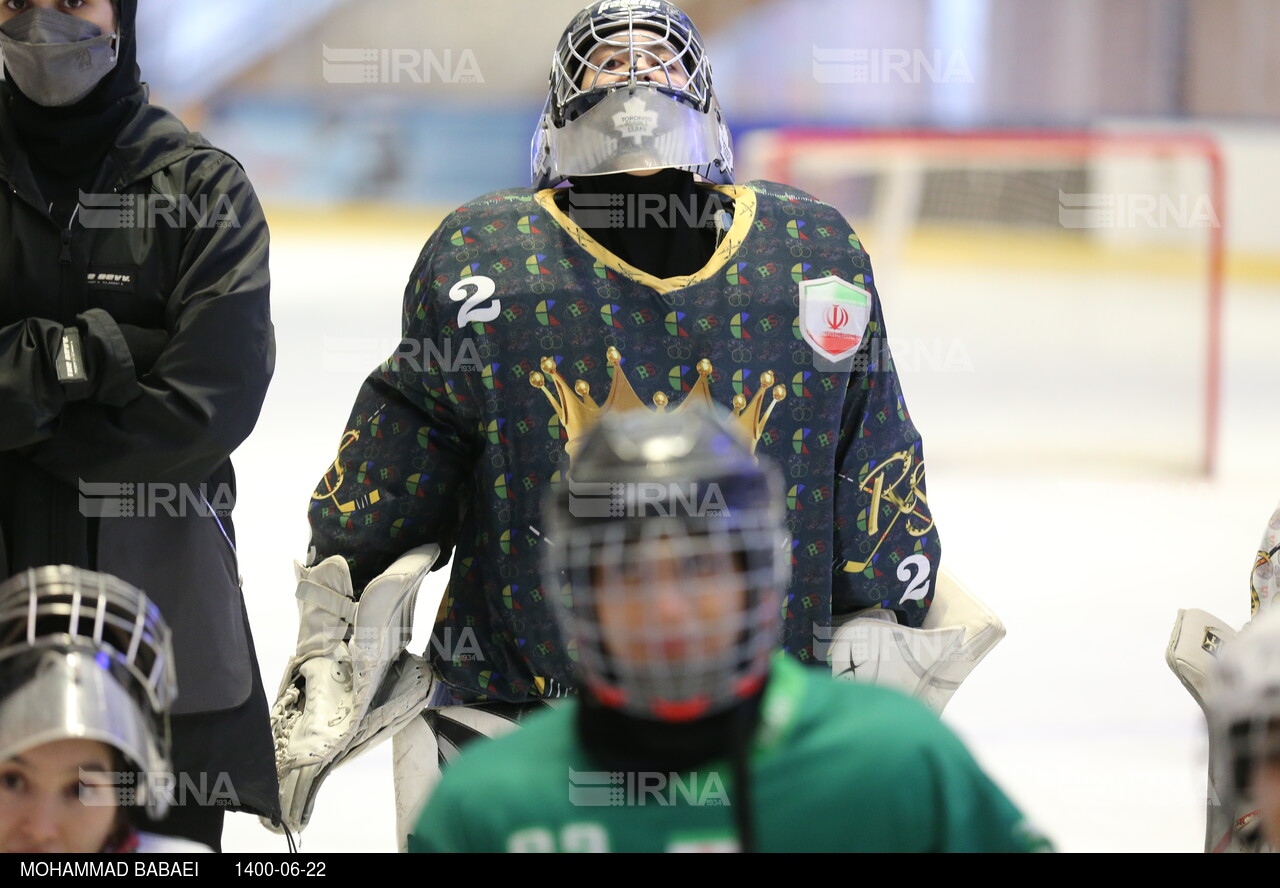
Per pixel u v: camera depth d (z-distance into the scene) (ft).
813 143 72.79
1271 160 82.07
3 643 9.04
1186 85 93.25
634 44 13.94
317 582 14.33
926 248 78.18
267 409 51.49
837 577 14.49
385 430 14.35
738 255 13.85
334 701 13.98
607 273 13.74
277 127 93.71
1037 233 78.48
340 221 93.04
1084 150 71.92
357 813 20.47
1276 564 14.29
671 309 13.66
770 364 13.74
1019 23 92.94
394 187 93.71
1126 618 31.68
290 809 13.92
